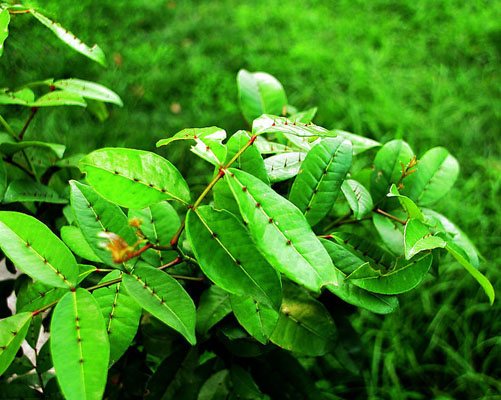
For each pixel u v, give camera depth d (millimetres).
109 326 467
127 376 619
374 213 580
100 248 459
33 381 580
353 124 1538
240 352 570
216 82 1592
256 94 666
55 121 1316
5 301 638
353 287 484
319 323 547
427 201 595
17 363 573
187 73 1596
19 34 1350
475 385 1044
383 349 1095
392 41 1786
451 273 1176
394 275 484
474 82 1674
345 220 621
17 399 554
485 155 1462
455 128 1508
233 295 497
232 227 432
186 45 1700
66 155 1281
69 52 1448
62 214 647
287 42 1779
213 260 424
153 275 452
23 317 434
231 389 630
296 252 403
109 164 417
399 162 583
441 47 1781
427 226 487
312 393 626
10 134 609
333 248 497
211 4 1886
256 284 423
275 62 1683
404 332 1104
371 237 1076
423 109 1595
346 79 1663
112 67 1506
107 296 472
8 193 565
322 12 1919
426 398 1042
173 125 1450
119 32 1647
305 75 1679
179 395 586
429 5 1932
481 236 1243
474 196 1340
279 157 537
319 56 1703
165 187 428
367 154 1353
